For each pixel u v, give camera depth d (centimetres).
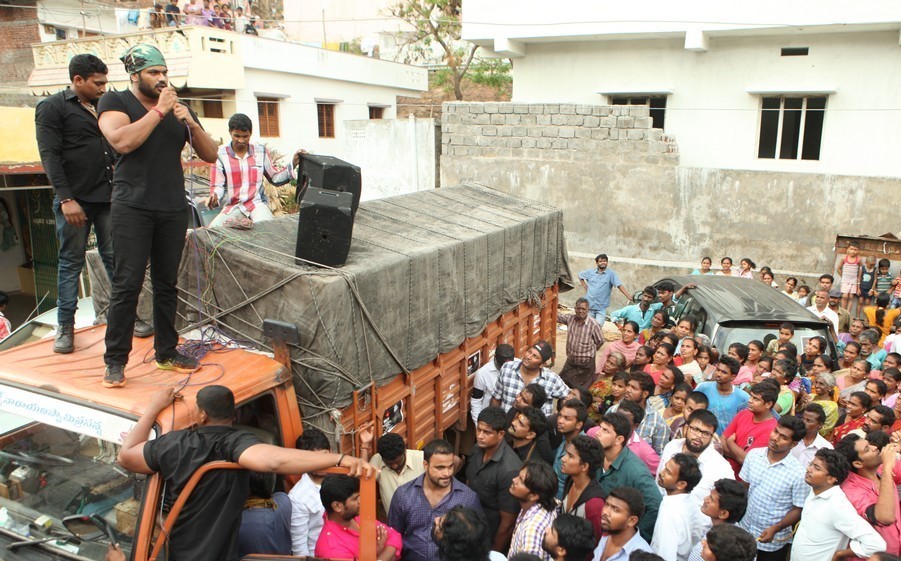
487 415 448
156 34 1481
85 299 705
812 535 413
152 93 350
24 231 1100
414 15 2250
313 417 407
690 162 1441
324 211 412
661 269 1264
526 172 1327
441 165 1381
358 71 1962
